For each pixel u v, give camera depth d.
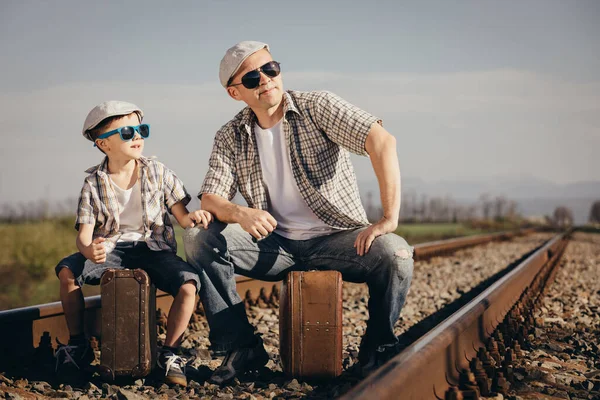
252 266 3.92
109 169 3.89
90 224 3.76
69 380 3.67
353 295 8.22
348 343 5.01
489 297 4.84
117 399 3.26
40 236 14.16
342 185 4.02
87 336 4.63
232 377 3.66
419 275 11.43
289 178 4.00
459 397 2.92
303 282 3.52
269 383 3.57
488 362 3.56
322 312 3.51
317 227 4.02
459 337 3.54
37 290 11.72
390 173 3.74
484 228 65.75
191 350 4.44
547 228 69.50
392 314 3.77
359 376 3.60
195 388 3.51
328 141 3.97
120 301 3.47
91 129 3.79
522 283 7.55
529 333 5.41
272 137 4.01
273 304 6.91
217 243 3.73
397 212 3.76
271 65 3.85
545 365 4.18
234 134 4.06
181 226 3.91
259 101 3.88
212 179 3.99
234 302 3.80
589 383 3.72
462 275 11.63
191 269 3.74
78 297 3.74
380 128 3.80
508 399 3.29
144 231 3.86
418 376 2.69
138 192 3.89
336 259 3.89
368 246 3.68
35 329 4.34
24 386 3.47
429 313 7.02
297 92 4.07
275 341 5.01
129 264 3.88
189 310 3.68
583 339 5.41
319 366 3.51
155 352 3.62
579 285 10.14
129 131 3.76
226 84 3.95
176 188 3.97
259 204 4.04
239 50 3.85
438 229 55.50
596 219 172.50
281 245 4.01
